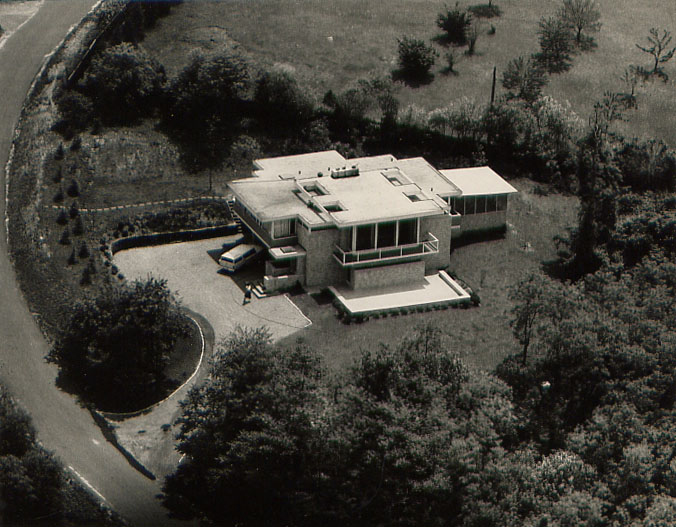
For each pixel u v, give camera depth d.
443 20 188.75
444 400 111.31
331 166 148.88
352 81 177.88
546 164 162.00
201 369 127.19
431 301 135.12
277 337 129.38
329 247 136.88
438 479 106.00
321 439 107.56
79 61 170.25
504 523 104.06
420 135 167.25
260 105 170.12
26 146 158.75
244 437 108.56
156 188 156.12
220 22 190.88
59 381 126.06
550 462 111.19
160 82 171.00
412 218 137.12
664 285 134.75
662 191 160.25
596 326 124.62
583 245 141.88
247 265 142.38
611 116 167.25
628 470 110.31
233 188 142.00
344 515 110.31
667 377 121.06
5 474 107.38
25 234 145.38
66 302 134.88
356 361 114.75
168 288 135.88
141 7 186.25
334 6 197.38
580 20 190.00
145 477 114.75
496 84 177.62
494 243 148.75
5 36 178.50
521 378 122.88
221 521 111.00
